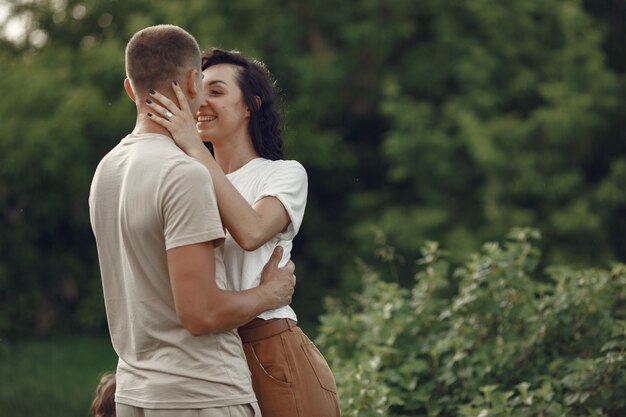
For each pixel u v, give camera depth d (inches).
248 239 160.2
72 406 533.3
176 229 148.1
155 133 158.4
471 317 280.2
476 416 245.6
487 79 744.3
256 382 168.7
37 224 787.4
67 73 756.0
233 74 179.8
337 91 761.0
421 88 768.3
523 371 270.7
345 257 785.6
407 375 267.9
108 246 158.2
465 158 747.4
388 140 733.9
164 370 151.6
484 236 727.7
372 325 289.1
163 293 152.3
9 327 783.1
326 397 172.1
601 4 842.2
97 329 798.5
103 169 158.6
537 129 748.6
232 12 749.9
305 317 784.9
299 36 761.0
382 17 764.6
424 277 289.0
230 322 152.5
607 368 250.4
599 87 760.3
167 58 158.2
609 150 801.6
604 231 756.0
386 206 775.1
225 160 181.3
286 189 170.6
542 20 775.7
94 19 836.6
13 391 571.5
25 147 725.9
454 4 764.6
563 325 273.0
